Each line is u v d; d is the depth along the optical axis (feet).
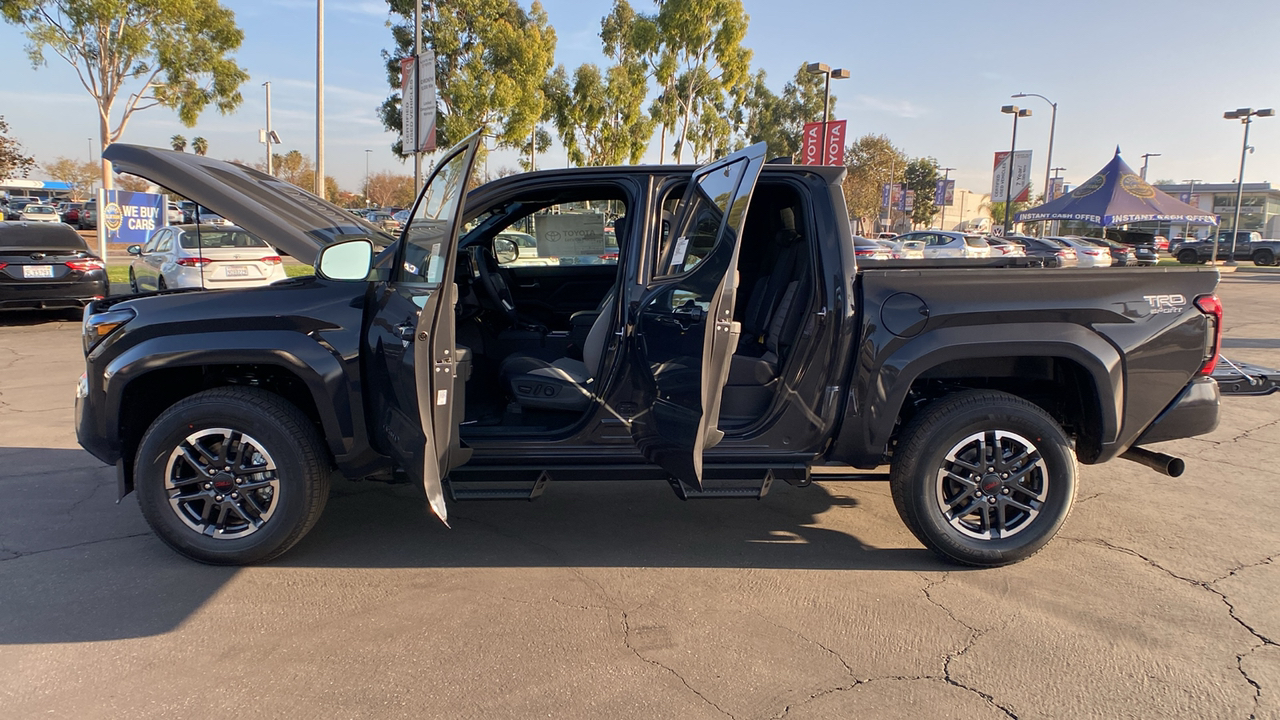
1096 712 8.21
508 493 11.37
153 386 11.75
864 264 14.26
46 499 14.23
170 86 70.79
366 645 9.40
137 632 9.64
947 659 9.22
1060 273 11.07
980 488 11.42
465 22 73.26
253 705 8.19
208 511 11.30
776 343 12.05
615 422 11.31
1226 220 196.85
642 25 94.22
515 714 8.08
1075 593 10.93
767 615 10.26
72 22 65.41
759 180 11.59
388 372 10.34
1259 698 8.45
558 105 104.27
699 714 8.13
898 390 11.03
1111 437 11.30
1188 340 11.26
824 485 15.64
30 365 27.35
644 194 11.73
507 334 14.39
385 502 14.40
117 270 57.62
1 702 8.18
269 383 12.08
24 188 185.88
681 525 13.46
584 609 10.38
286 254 13.17
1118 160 93.86
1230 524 13.61
